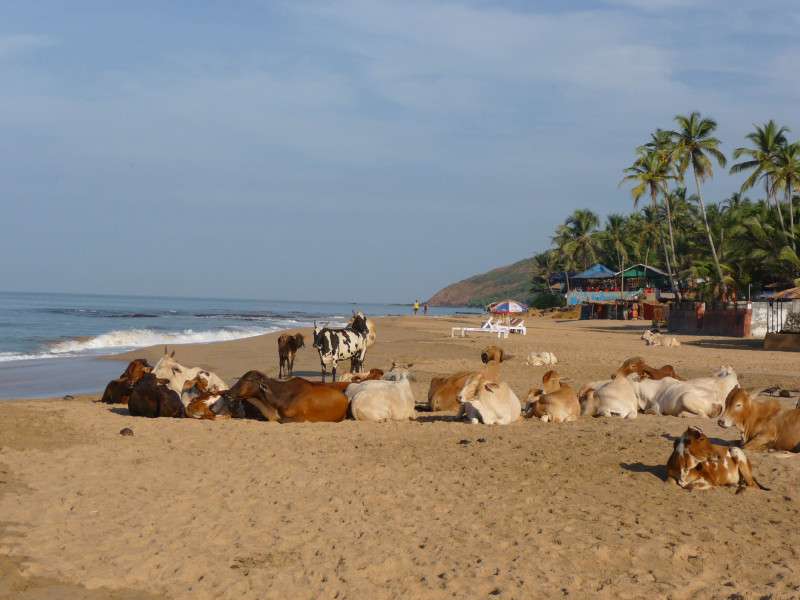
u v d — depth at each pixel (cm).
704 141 6544
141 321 8375
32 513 818
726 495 906
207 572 681
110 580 659
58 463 1022
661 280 9938
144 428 1281
